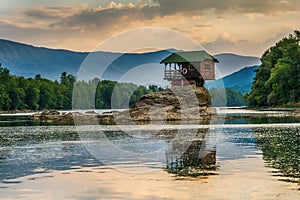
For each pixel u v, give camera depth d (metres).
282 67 115.75
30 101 174.38
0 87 160.50
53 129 49.34
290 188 15.94
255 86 132.62
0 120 75.94
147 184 17.12
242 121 59.53
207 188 16.25
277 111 97.56
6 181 17.95
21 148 29.52
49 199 15.16
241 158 23.30
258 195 15.06
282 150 26.27
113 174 19.31
